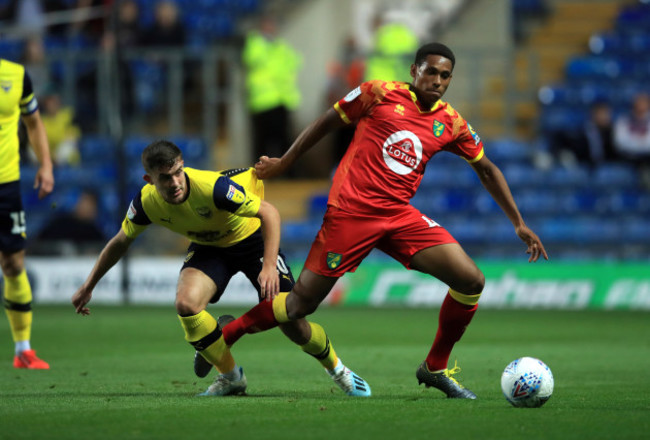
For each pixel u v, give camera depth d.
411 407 18.42
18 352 27.41
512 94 70.75
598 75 73.81
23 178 61.78
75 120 63.47
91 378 24.94
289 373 26.62
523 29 80.19
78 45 68.88
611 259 59.56
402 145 19.92
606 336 39.19
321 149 73.56
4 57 67.50
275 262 19.33
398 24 72.69
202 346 19.95
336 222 19.89
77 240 58.06
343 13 74.25
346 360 30.31
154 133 70.12
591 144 65.81
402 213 20.12
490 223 63.25
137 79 67.81
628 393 21.61
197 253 21.23
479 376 25.91
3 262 26.75
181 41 65.50
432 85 19.59
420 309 54.69
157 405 18.67
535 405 18.41
